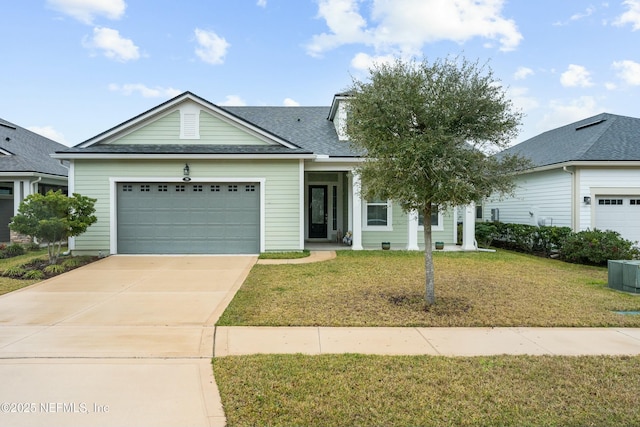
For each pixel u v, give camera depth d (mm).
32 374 3908
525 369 4055
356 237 13414
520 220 16797
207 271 9609
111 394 3516
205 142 12703
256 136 12805
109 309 6328
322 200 16266
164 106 12461
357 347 4723
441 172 5758
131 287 7949
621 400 3441
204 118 12703
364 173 6578
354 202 13328
